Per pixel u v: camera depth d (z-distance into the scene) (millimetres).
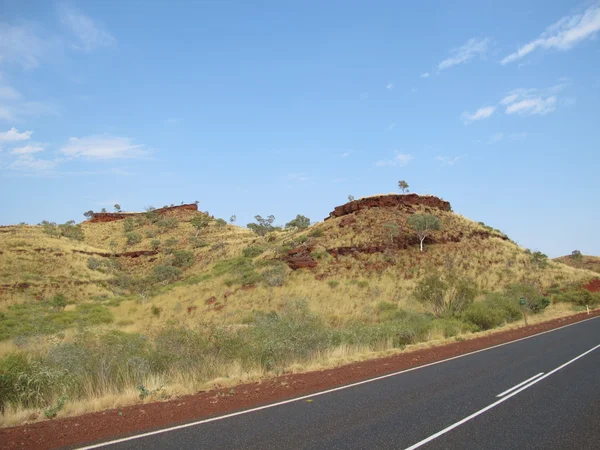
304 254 48750
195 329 13125
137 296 49312
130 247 83188
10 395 8211
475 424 6867
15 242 62031
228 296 41156
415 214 53344
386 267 45188
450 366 12570
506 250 54250
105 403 8383
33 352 11648
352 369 12078
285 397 8828
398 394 9023
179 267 67125
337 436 6270
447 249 50375
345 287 40250
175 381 10367
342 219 57969
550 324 26203
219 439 6129
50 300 43531
